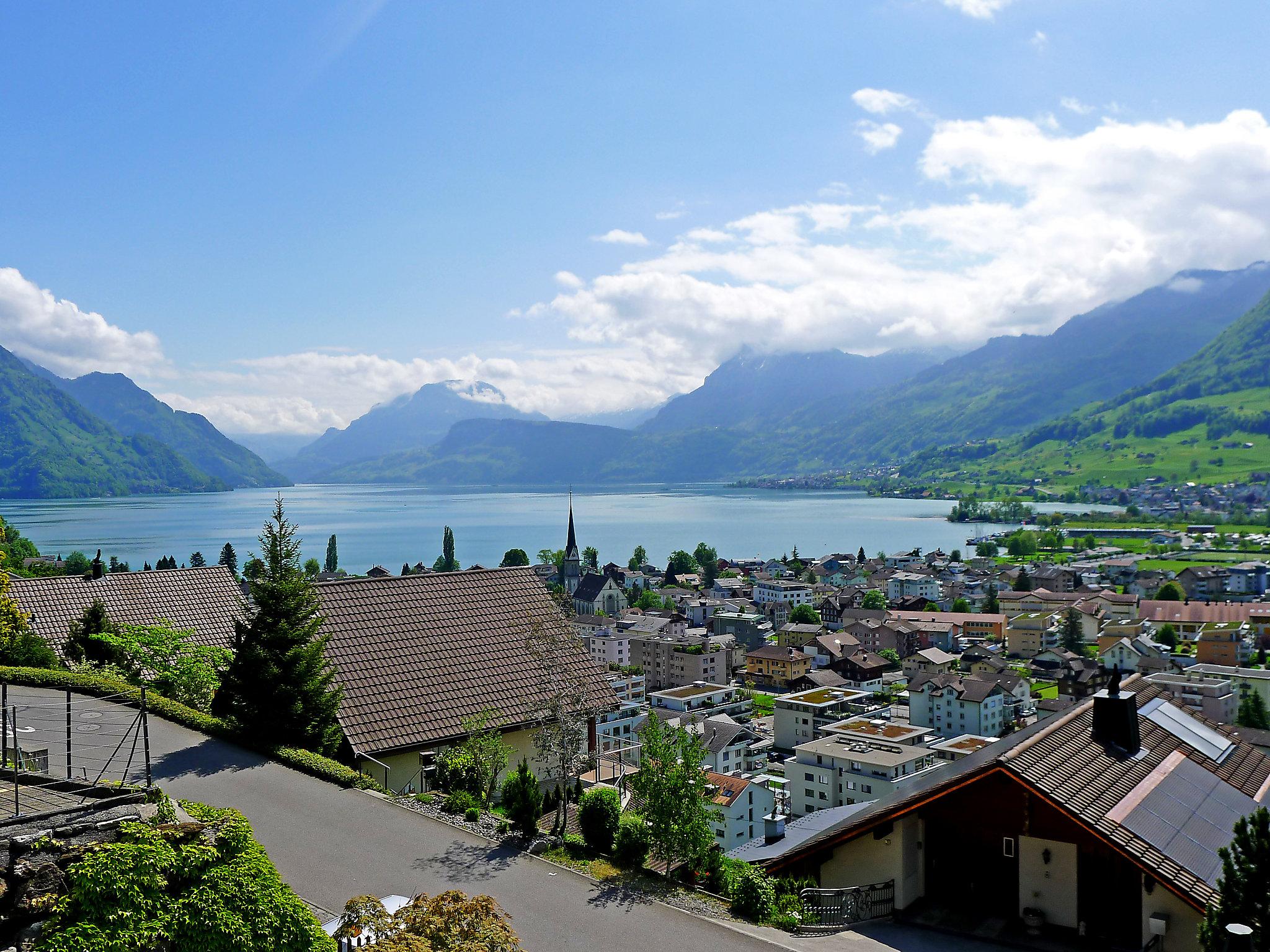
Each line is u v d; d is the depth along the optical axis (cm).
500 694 3091
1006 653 17375
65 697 3136
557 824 2416
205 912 1206
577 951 1661
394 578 3397
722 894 2022
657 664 15650
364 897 1412
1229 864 1340
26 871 1158
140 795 1409
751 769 9569
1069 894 1677
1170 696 2402
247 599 4581
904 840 1852
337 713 2819
